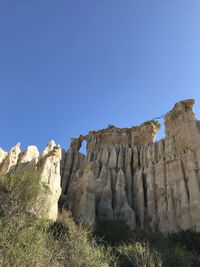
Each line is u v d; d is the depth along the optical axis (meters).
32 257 11.95
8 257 11.42
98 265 15.63
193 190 43.19
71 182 52.28
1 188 21.47
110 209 46.22
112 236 34.50
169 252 26.44
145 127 61.12
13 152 39.72
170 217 43.38
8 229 12.57
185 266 24.73
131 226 43.78
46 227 17.66
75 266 14.47
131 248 22.30
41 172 34.00
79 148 63.88
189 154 47.56
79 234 17.67
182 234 36.12
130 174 54.56
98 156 59.47
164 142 55.03
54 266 12.75
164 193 47.06
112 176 54.41
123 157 58.31
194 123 51.16
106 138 63.09
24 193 21.78
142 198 48.91
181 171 47.28
